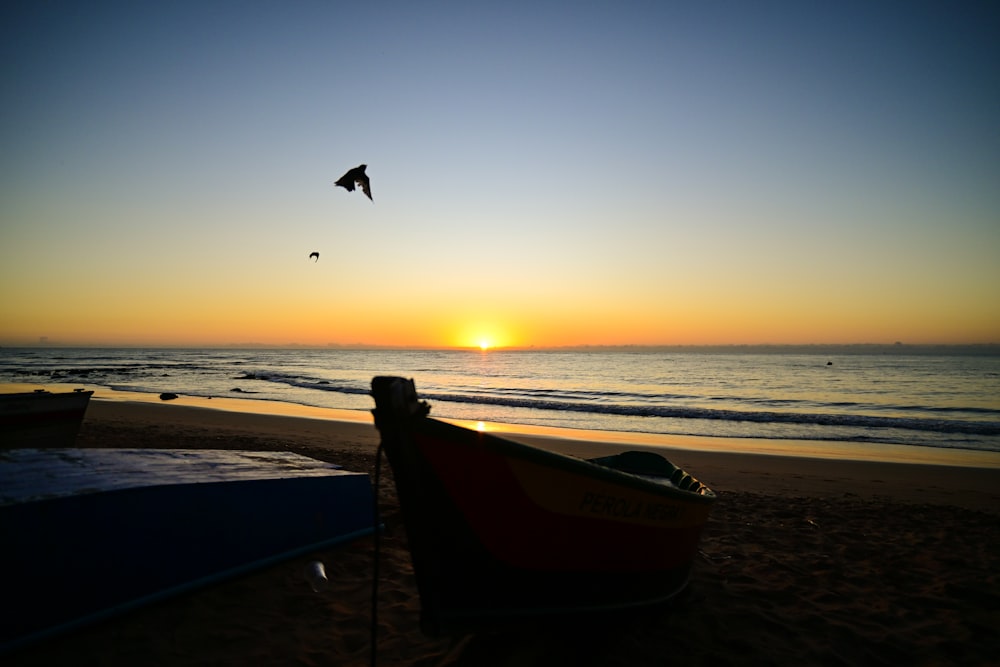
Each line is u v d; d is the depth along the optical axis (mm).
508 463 3496
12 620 3846
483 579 3549
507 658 4125
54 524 4195
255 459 6777
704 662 4309
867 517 8930
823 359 122875
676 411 26250
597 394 37531
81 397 10195
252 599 4934
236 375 56531
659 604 4863
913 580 6148
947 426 21938
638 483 4215
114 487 4699
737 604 5430
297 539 5840
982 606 5469
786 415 24812
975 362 99000
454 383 47688
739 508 9367
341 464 12023
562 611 3963
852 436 19656
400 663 4109
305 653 4188
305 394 35062
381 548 6422
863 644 4688
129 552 4539
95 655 3920
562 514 3791
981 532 8062
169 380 47531
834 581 6094
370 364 93312
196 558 4953
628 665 4223
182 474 5508
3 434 9031
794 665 4312
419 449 3195
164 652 4043
